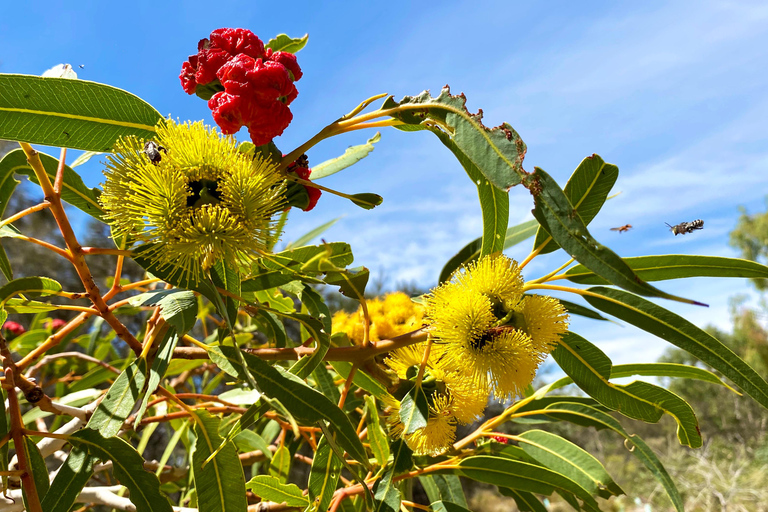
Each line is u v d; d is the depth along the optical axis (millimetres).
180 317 200
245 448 408
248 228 194
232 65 199
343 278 248
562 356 277
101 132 224
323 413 214
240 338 516
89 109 219
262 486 264
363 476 308
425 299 247
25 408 528
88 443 204
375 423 290
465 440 334
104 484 451
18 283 237
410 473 303
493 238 270
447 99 216
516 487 304
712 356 252
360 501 334
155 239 188
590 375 275
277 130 202
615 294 261
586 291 264
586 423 330
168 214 185
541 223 190
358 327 346
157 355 222
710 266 260
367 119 228
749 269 254
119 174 191
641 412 274
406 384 244
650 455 315
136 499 203
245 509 228
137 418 205
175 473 421
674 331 257
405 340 242
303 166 235
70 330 244
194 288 197
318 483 254
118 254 208
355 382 295
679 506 300
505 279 234
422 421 225
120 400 214
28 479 193
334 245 261
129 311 364
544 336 230
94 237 1541
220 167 195
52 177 268
